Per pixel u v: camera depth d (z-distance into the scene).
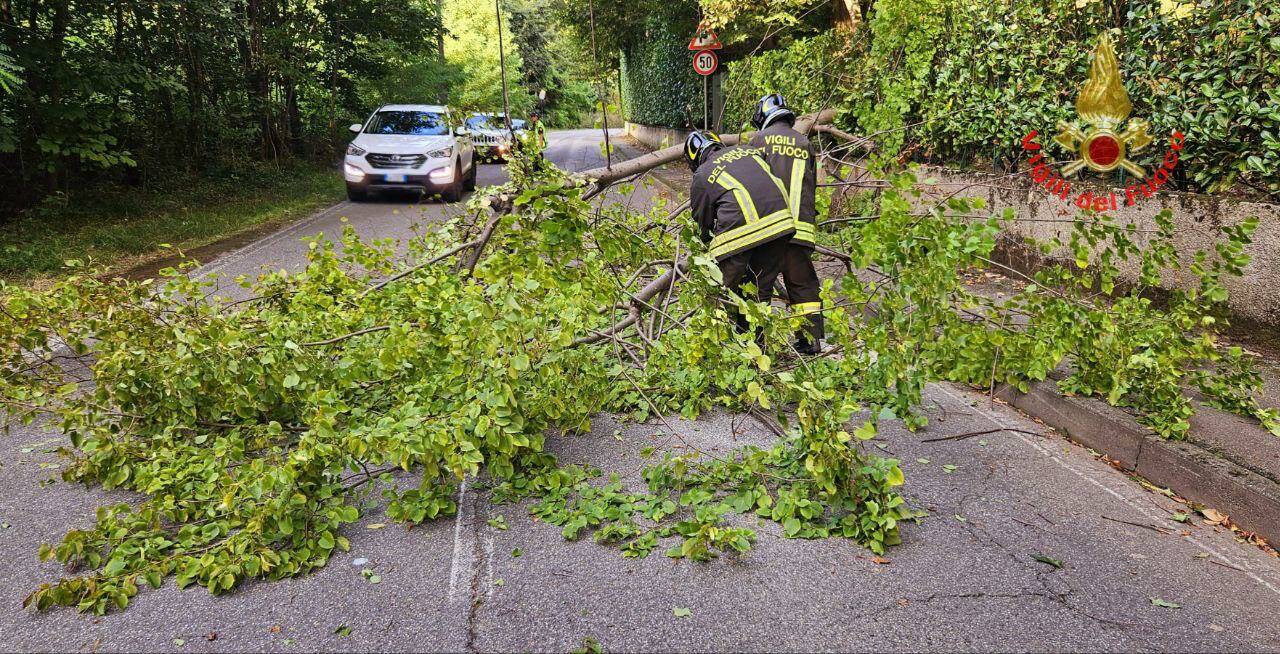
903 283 3.72
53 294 4.45
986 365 4.58
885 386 4.07
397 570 3.04
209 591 2.88
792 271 5.04
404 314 4.49
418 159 15.73
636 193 14.39
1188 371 4.42
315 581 2.97
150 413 4.02
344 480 3.62
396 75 27.48
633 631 2.63
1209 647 2.53
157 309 4.30
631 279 4.71
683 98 25.88
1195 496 3.54
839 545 3.20
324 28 22.86
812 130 7.39
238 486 3.17
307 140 24.33
